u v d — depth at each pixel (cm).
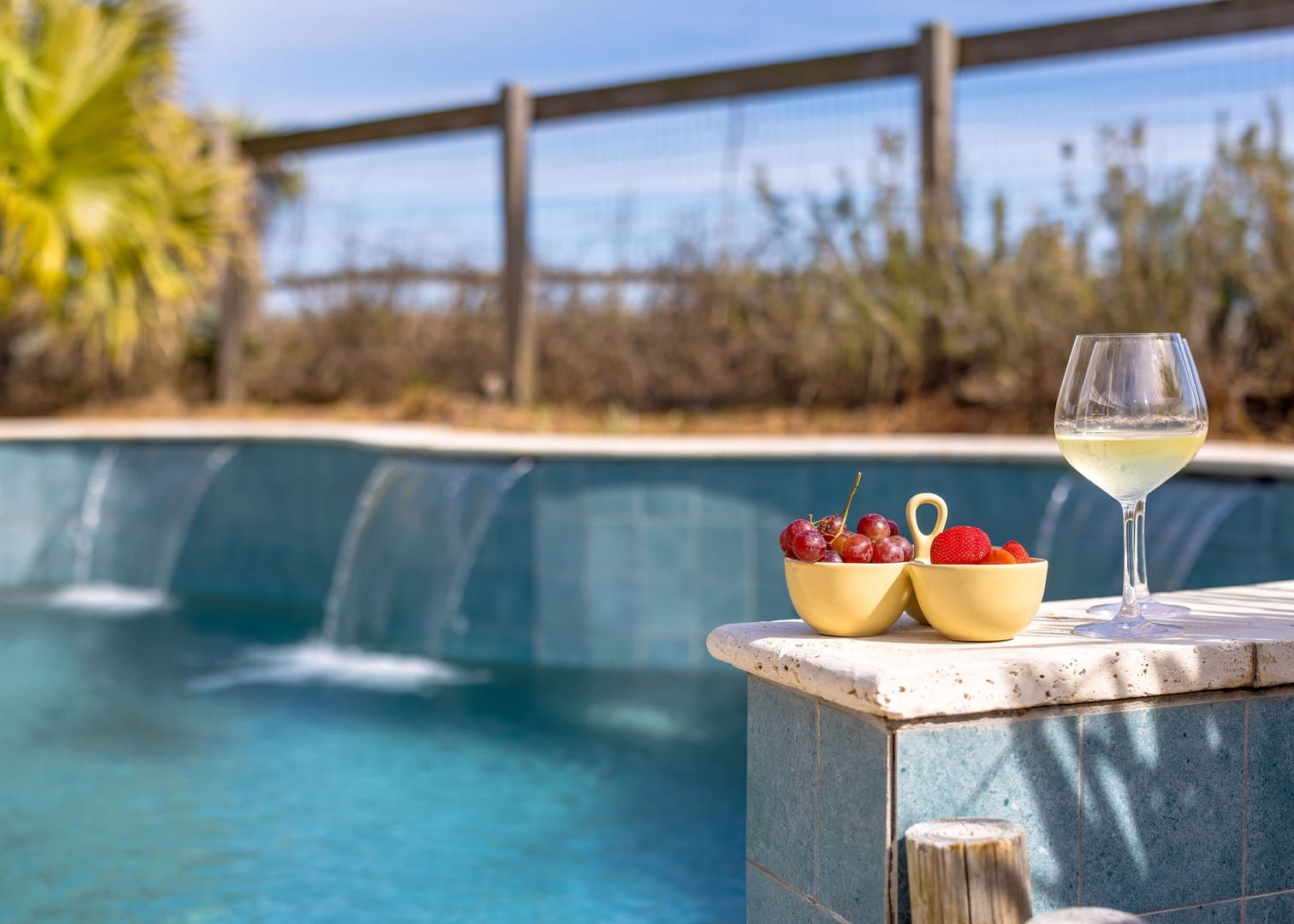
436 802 307
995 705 118
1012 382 545
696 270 641
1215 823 129
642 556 464
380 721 383
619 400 664
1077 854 123
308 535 591
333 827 291
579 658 468
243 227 789
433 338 750
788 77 607
